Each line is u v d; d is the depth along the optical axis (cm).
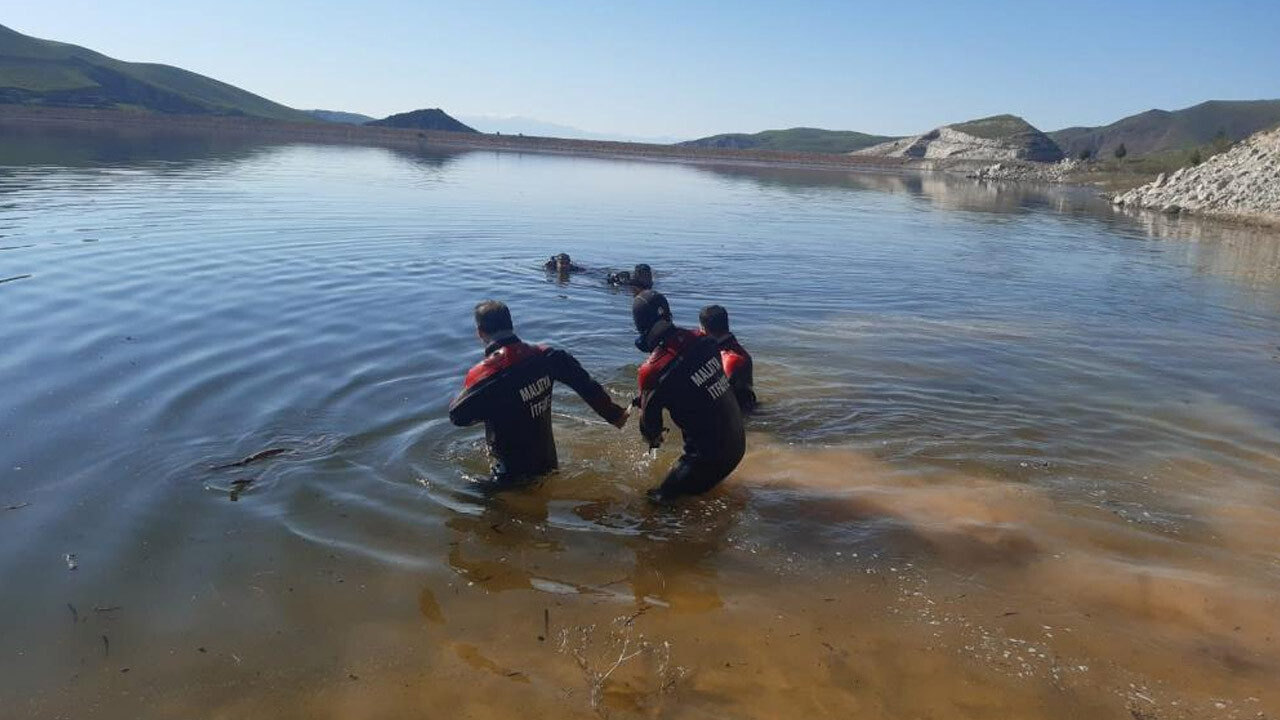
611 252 1541
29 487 470
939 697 322
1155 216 3047
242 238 1388
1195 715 312
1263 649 356
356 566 407
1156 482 536
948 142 10544
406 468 524
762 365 802
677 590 399
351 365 723
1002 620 377
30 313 835
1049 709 315
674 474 511
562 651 345
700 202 2800
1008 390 737
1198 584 407
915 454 583
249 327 831
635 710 309
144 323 823
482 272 1220
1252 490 526
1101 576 416
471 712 306
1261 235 2380
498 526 459
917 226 2327
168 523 438
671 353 510
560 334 891
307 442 554
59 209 1592
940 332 968
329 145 6097
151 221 1515
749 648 352
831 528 469
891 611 384
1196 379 788
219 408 606
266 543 423
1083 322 1055
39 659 328
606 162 5906
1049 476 544
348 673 326
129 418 578
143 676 320
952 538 456
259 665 329
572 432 611
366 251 1348
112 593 374
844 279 1338
